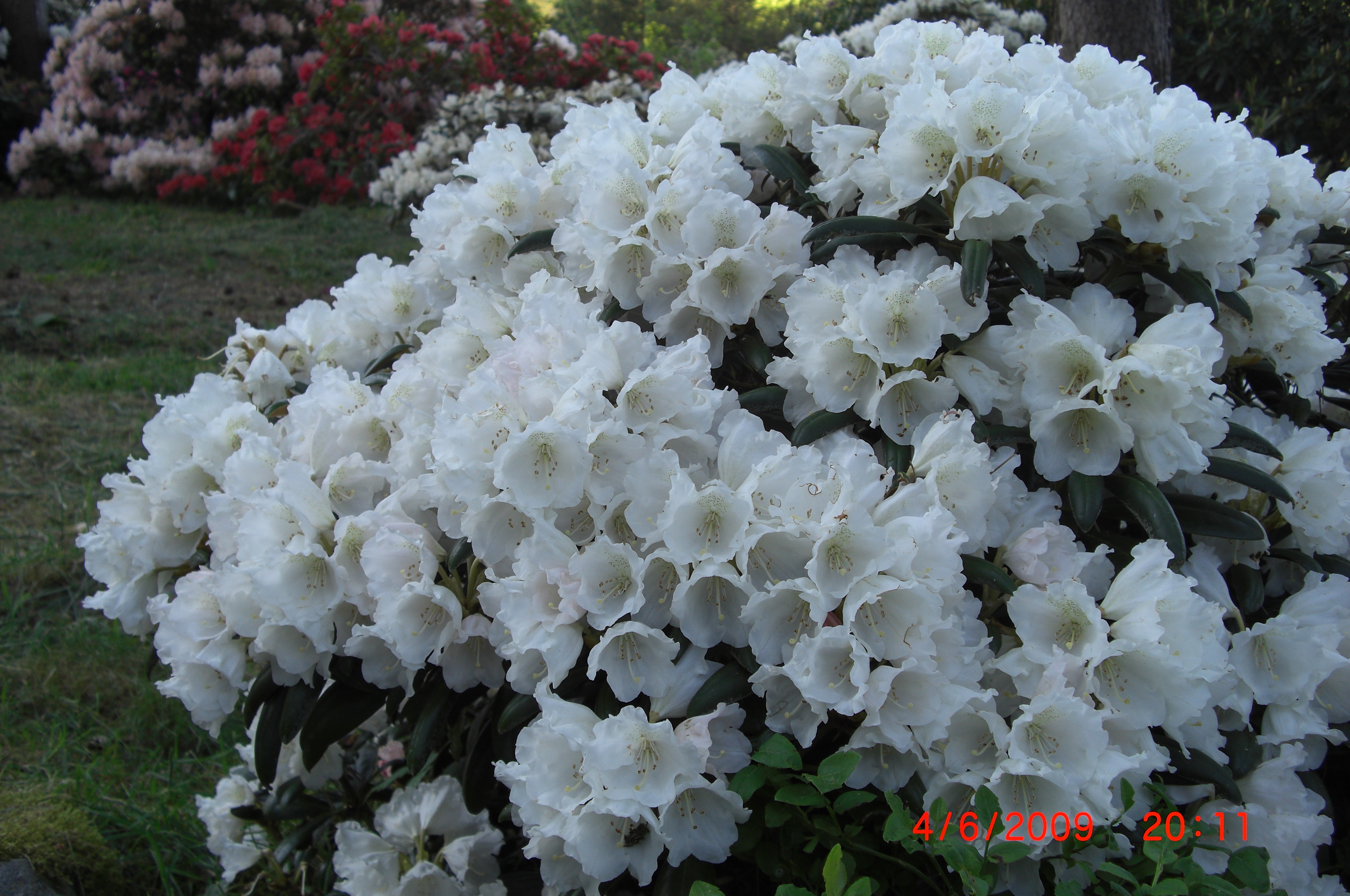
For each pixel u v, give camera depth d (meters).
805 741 0.66
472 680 0.76
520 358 0.74
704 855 0.67
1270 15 3.16
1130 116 0.80
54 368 2.40
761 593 0.65
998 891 0.70
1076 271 0.86
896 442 0.75
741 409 0.73
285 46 5.54
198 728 1.33
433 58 4.67
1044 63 0.89
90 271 3.23
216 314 2.91
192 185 4.65
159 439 0.88
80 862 1.01
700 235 0.80
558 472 0.68
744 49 12.11
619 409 0.69
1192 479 0.79
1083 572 0.73
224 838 1.06
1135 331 0.77
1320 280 0.93
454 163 1.02
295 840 0.99
